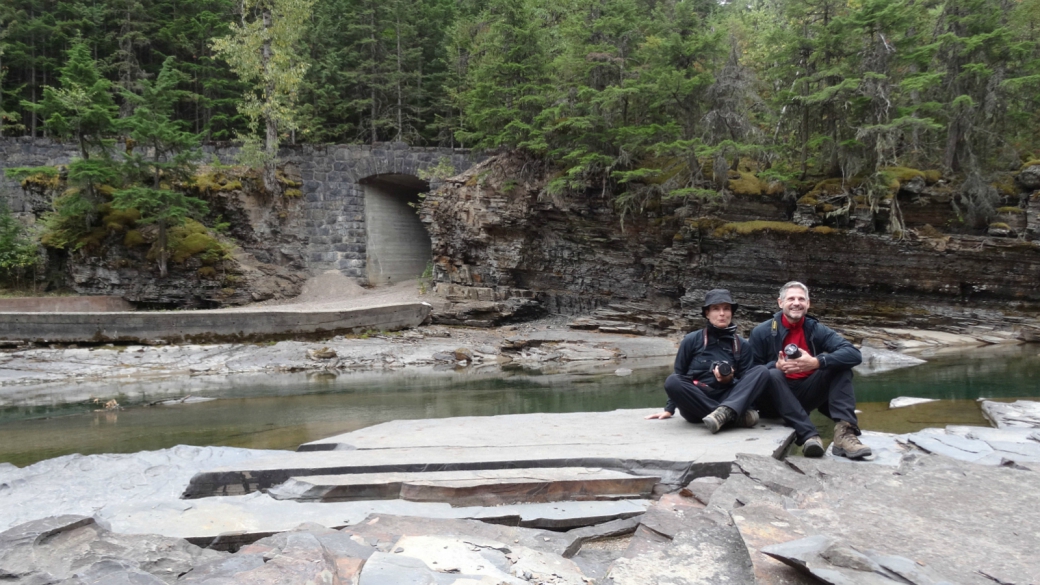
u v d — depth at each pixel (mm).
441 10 40750
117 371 19391
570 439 6387
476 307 27266
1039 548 3393
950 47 24078
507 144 29219
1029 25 25422
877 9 22656
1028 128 25750
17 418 12586
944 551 3361
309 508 4793
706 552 3611
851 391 5949
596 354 22219
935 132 25359
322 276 33625
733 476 4844
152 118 28484
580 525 4633
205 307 29859
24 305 26438
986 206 22797
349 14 39062
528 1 30031
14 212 33312
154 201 27219
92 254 29031
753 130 25156
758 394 6082
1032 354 18875
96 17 38031
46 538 3814
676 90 25641
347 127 38469
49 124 26922
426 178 33562
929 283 23625
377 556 3580
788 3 25609
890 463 5582
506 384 16281
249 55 31797
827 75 23234
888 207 23406
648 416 7289
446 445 6320
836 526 3768
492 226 28719
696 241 25766
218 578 3143
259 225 32594
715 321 6379
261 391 15664
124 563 3412
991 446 6238
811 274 24688
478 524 4332
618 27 26828
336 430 10250
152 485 6219
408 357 21344
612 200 27531
